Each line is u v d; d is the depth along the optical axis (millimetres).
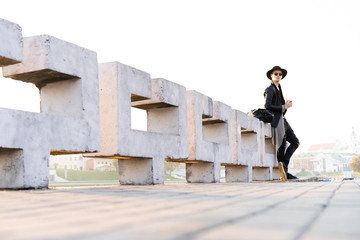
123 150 5887
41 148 4730
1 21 4371
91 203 2676
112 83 5875
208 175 8422
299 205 2457
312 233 1354
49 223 1659
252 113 12109
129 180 6699
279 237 1259
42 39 4852
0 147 4246
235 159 9789
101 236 1292
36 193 3895
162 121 7457
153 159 6559
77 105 5355
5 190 4555
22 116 4512
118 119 5812
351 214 1947
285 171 11445
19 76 5133
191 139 7844
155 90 6867
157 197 3246
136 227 1507
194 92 7910
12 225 1613
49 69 4840
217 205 2475
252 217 1831
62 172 66875
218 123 9445
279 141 11242
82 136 5293
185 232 1372
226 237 1258
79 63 5297
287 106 11227
